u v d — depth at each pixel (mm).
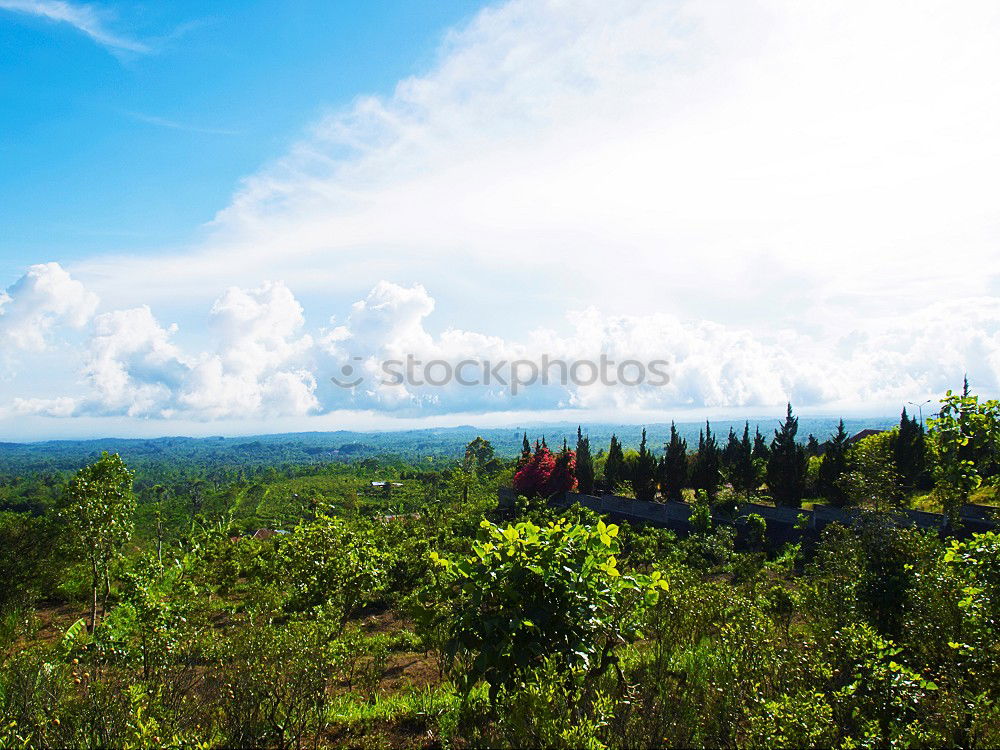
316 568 9227
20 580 19734
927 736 3539
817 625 5676
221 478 117938
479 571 4422
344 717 5902
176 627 6848
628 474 46562
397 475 100938
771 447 36000
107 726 4555
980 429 5551
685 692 4645
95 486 12688
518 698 3590
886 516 7426
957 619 5062
